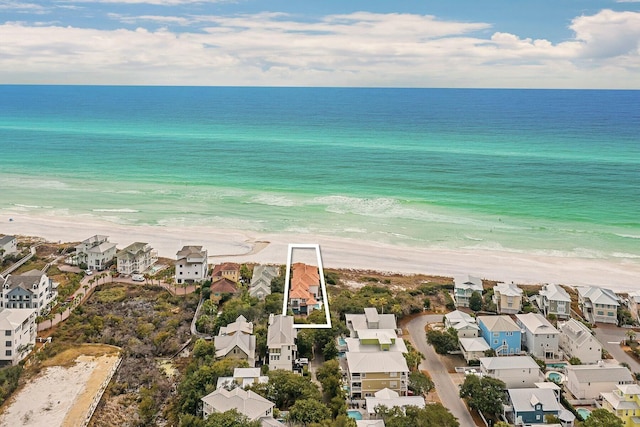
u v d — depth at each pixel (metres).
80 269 118.12
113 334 89.81
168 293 106.00
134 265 115.38
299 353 81.38
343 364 78.94
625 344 89.50
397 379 72.44
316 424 60.28
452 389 75.25
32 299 91.81
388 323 87.94
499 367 73.81
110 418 69.31
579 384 71.50
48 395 72.75
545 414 66.12
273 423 60.22
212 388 68.12
